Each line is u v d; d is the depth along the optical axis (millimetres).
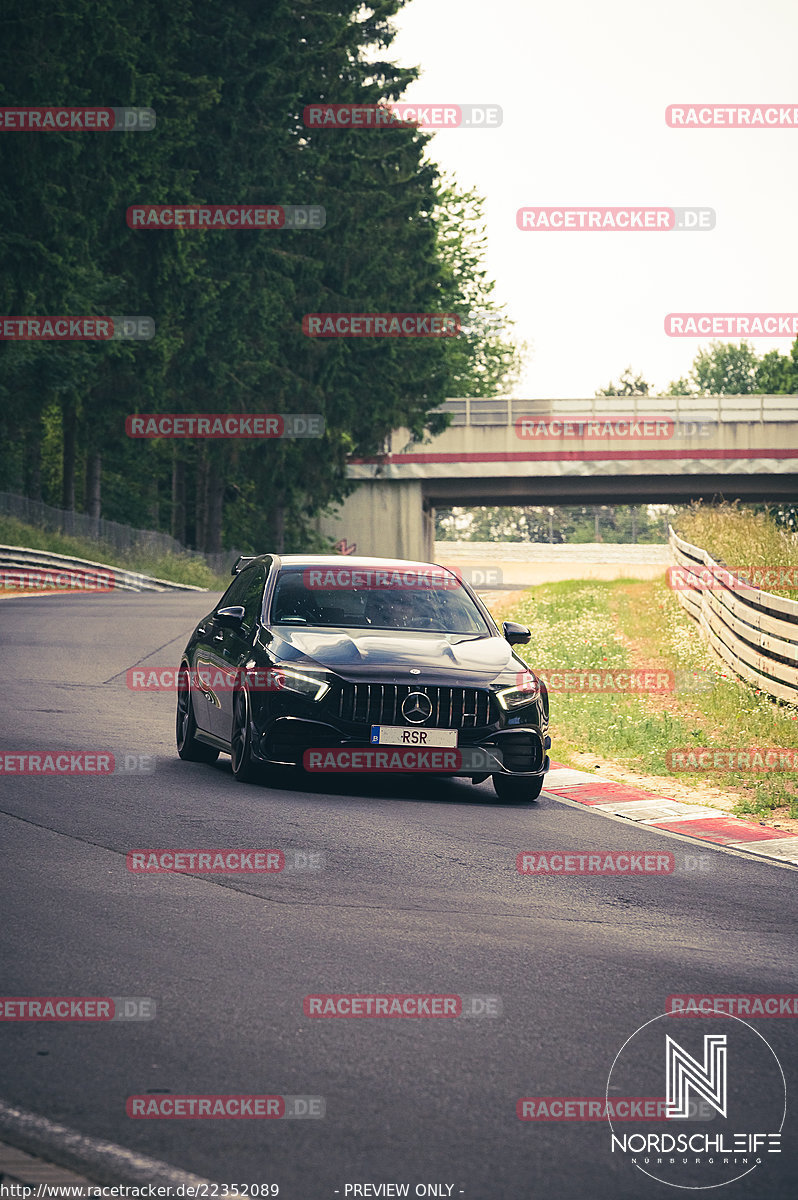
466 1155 9633
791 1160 9844
